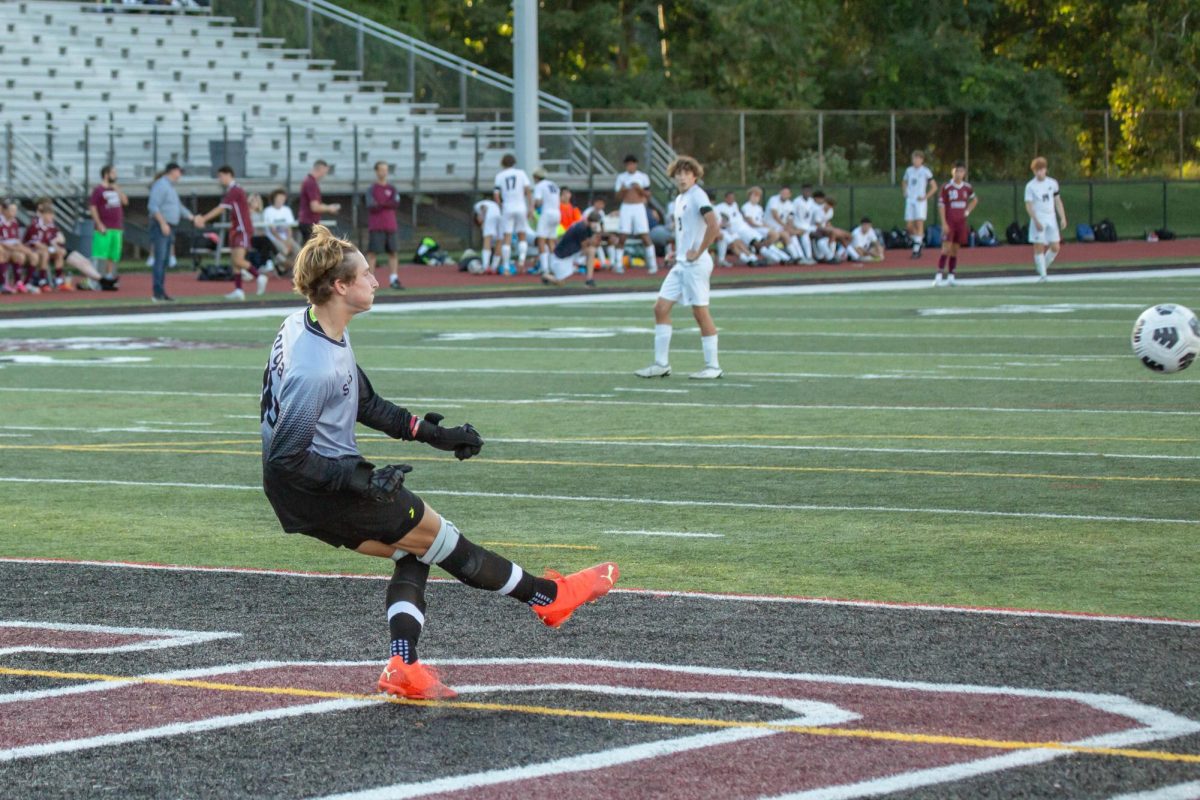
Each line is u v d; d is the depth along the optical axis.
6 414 31.44
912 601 16.16
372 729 12.20
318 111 89.31
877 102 132.12
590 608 15.98
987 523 20.25
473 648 14.55
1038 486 22.73
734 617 15.54
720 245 78.31
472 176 87.81
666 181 93.12
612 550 18.91
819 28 133.38
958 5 138.00
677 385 35.03
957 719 12.20
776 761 11.29
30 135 76.00
